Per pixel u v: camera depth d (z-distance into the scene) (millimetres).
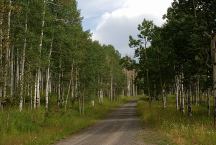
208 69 35750
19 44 34531
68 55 44906
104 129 31828
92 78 54562
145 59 55469
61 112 41969
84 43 48781
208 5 34156
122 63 58719
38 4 34781
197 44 33844
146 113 47688
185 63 37219
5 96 26469
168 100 85188
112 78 107000
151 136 23422
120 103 105312
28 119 29953
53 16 36688
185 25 34750
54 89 67875
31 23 35875
